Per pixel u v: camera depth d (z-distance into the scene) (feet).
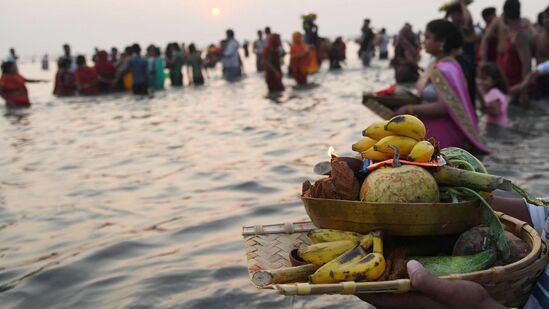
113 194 17.03
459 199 5.05
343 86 52.08
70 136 29.53
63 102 51.98
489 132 22.58
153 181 18.44
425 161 5.17
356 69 78.43
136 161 21.97
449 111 17.11
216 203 15.47
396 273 4.64
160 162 21.47
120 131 30.37
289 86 55.62
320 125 27.76
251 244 5.60
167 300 9.57
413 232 4.90
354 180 5.16
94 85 60.34
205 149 23.61
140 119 35.55
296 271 4.84
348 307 8.98
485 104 24.08
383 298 4.67
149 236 13.00
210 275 10.49
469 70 17.62
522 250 5.04
